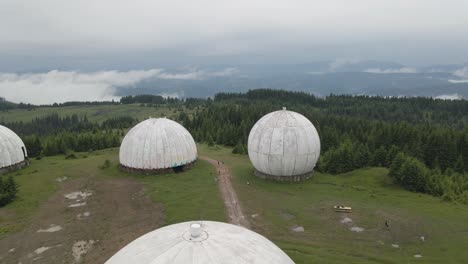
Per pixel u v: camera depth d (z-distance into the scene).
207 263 15.18
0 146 55.38
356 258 29.48
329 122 114.62
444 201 44.69
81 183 50.56
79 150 81.62
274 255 17.12
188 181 50.69
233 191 46.41
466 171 68.12
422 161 72.38
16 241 32.94
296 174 51.31
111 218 38.19
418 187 48.75
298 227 35.84
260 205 41.62
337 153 59.75
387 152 63.84
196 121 122.38
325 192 46.97
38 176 53.84
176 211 39.41
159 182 50.22
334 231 34.97
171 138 55.34
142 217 38.28
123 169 55.88
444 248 31.56
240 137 92.94
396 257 29.83
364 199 44.81
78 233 34.50
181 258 15.45
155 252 16.11
